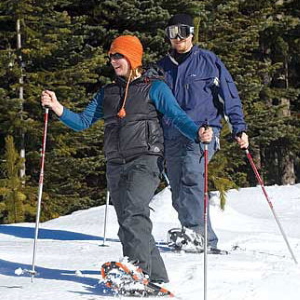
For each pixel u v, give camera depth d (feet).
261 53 139.03
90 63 96.99
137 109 30.60
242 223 63.16
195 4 106.01
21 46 93.71
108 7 105.60
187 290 31.40
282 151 143.02
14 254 40.78
